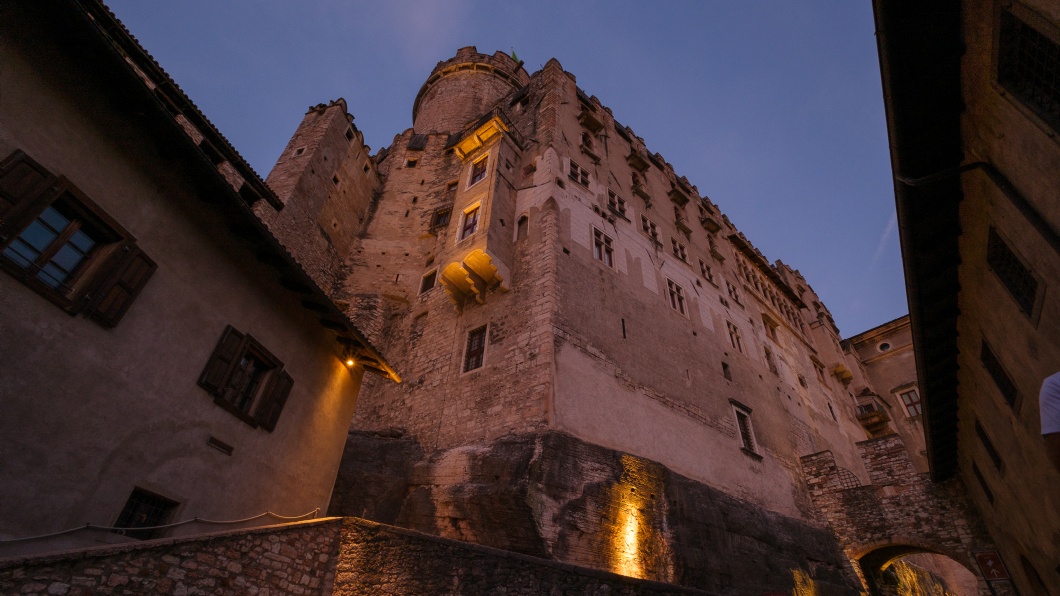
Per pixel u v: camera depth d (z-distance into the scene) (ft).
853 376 131.95
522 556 32.99
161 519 27.09
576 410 52.31
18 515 20.48
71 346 23.12
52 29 23.91
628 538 47.42
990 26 20.11
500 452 48.70
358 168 105.40
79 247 24.59
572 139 86.63
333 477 41.60
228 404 31.32
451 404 60.13
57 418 22.29
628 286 73.41
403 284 88.38
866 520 71.92
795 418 92.63
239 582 23.79
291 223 80.07
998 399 33.73
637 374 63.41
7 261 21.04
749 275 117.80
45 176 22.65
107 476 24.09
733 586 52.80
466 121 134.51
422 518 49.01
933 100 24.35
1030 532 38.63
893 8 21.09
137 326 26.27
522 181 79.41
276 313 36.68
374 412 68.69
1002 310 27.89
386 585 29.01
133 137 27.35
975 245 28.12
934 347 38.14
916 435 124.06
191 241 30.04
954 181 27.20
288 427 36.86
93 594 18.63
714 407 72.33
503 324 62.44
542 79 97.71
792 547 65.31
